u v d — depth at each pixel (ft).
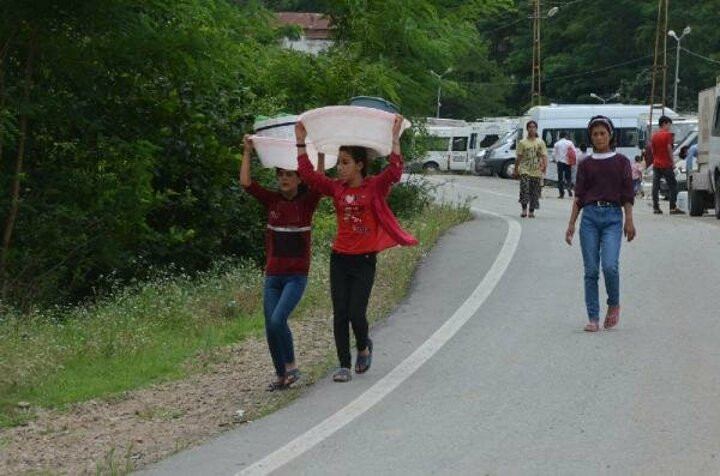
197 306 51.42
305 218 37.40
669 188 104.06
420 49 84.84
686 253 64.23
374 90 81.05
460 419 32.14
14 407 35.81
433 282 56.13
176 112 63.62
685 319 45.68
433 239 71.46
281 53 81.56
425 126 93.25
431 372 37.93
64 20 52.85
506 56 365.61
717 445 28.99
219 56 58.13
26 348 41.06
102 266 60.13
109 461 29.66
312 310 50.26
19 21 52.29
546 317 46.80
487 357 39.81
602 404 33.17
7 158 57.47
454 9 89.66
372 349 40.60
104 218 58.18
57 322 49.19
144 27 54.19
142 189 58.29
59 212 56.39
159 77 60.70
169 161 64.44
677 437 29.76
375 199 36.83
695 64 309.22
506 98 350.43
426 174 125.70
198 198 66.18
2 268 54.90
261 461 29.04
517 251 65.87
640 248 66.33
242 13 62.75
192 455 30.01
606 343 41.39
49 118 56.08
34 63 55.47
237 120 67.15
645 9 312.91
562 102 333.21
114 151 58.70
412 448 29.55
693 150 107.45
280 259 37.22
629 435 30.07
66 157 59.06
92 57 55.57
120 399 36.94
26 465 30.25
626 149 181.37
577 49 327.47
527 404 33.47
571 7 329.52
